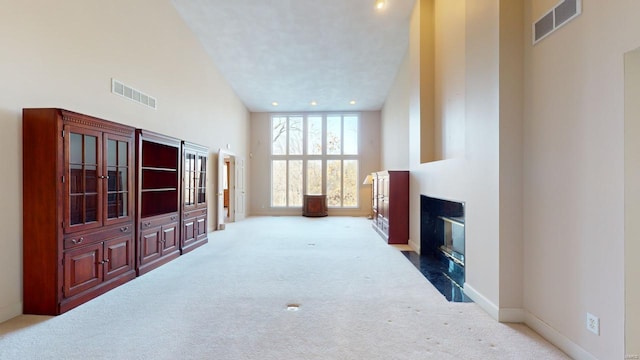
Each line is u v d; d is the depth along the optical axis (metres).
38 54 3.05
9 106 2.78
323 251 5.36
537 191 2.50
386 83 8.38
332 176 10.88
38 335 2.47
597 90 1.95
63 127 2.90
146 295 3.33
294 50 6.77
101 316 2.81
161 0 5.21
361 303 3.12
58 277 2.86
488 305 2.87
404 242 5.95
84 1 3.63
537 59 2.50
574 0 2.12
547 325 2.40
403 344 2.34
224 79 8.15
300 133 10.95
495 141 2.74
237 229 7.77
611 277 1.87
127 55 4.39
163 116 5.32
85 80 3.64
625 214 1.78
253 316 2.82
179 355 2.19
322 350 2.26
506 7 2.67
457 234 4.27
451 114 4.29
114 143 3.59
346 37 6.25
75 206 3.07
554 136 2.31
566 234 2.21
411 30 5.56
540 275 2.47
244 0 5.27
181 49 5.89
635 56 1.78
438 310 2.95
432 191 4.48
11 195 2.79
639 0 1.71
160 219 4.50
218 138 7.82
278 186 10.97
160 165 5.05
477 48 3.08
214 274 4.06
